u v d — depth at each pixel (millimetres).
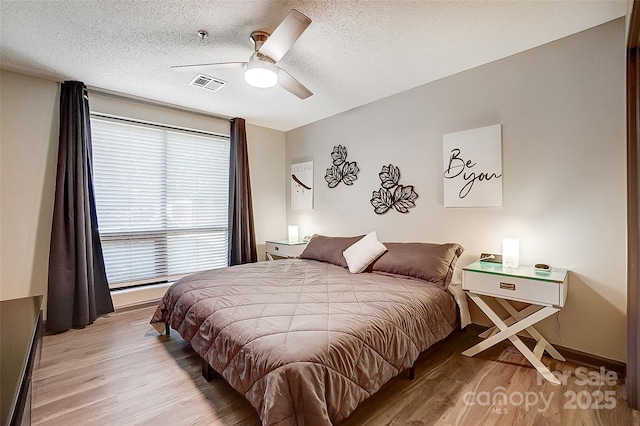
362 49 2391
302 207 4566
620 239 2049
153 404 1748
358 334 1580
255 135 4535
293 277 2650
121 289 3418
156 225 3654
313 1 1831
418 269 2594
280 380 1280
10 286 2711
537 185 2389
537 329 2393
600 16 2004
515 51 2447
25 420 962
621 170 2039
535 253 2400
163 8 1880
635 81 1778
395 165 3355
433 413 1650
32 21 1988
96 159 3221
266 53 2084
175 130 3807
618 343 2055
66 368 2143
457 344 2516
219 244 4238
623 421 1589
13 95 2719
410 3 1859
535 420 1597
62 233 2826
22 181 2762
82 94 2945
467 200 2766
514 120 2500
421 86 3104
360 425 1555
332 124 4086
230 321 1758
